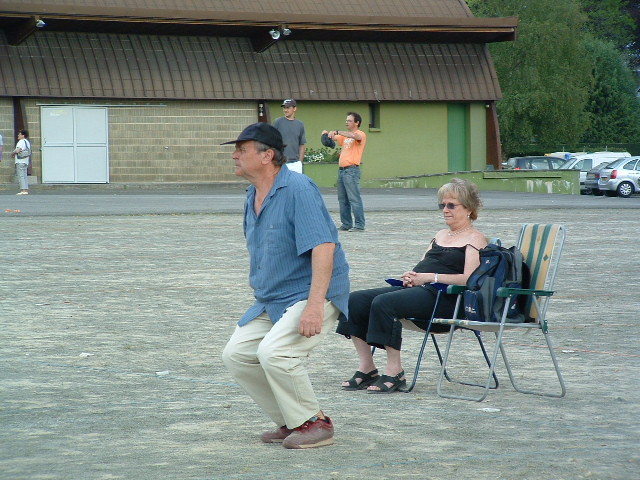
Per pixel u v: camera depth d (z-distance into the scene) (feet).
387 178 317.83
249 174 42.93
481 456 41.45
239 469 39.52
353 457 41.39
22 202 207.10
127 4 294.66
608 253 127.03
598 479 38.34
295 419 42.75
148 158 297.33
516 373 59.47
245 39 305.12
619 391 54.54
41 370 58.23
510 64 469.57
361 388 55.42
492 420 48.08
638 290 94.38
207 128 302.25
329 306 43.14
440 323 53.52
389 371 54.90
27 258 114.42
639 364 61.82
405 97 319.88
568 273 106.83
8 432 45.03
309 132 316.19
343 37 312.91
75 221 164.45
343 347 67.51
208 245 129.59
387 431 45.91
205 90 295.89
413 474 38.81
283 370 42.27
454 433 45.47
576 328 74.33
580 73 477.77
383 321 53.83
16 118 281.74
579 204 225.97
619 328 74.33
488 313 52.26
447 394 53.98
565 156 422.41
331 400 52.65
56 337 68.49
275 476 38.52
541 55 463.42
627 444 43.55
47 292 89.30
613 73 581.94
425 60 325.21
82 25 280.92
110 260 113.39
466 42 330.54
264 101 305.12
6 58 277.64
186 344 66.54
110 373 57.77
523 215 192.75
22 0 283.18
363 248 126.93
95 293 88.94
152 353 63.57
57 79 280.92
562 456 41.50
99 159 292.81
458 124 334.65
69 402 50.83
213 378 56.85
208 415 48.62
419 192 277.85
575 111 472.44
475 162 334.65
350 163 148.97
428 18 310.04
